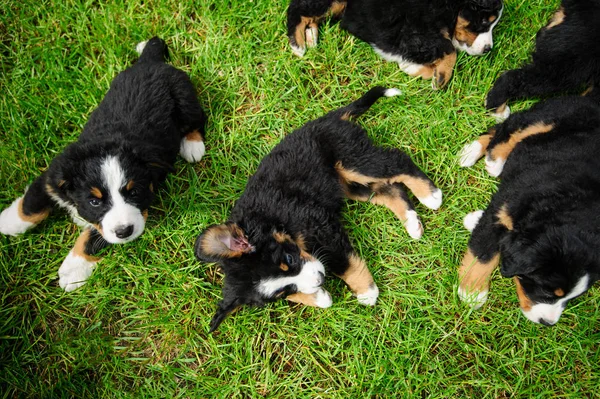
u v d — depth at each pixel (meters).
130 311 1.28
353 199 1.32
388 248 1.30
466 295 1.25
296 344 1.25
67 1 1.43
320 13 1.40
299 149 1.25
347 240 1.25
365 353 1.24
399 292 1.27
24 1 1.43
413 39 1.37
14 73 1.40
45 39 1.43
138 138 1.22
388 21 1.37
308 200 1.22
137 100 1.26
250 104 1.41
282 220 1.20
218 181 1.35
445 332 1.25
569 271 1.07
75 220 1.28
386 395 1.21
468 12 1.36
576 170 1.16
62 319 1.28
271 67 1.42
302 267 1.17
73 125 1.38
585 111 1.23
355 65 1.42
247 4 1.43
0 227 1.27
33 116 1.37
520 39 1.43
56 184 1.18
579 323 1.24
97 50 1.43
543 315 1.14
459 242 1.30
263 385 1.23
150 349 1.26
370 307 1.26
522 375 1.22
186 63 1.43
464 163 1.35
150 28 1.43
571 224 1.10
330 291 1.29
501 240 1.15
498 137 1.31
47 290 1.28
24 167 1.33
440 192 1.30
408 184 1.30
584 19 1.29
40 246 1.30
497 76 1.41
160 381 1.23
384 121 1.37
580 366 1.24
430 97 1.40
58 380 1.22
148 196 1.22
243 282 1.15
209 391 1.22
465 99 1.40
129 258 1.29
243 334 1.25
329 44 1.42
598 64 1.31
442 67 1.38
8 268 1.28
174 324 1.25
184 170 1.36
